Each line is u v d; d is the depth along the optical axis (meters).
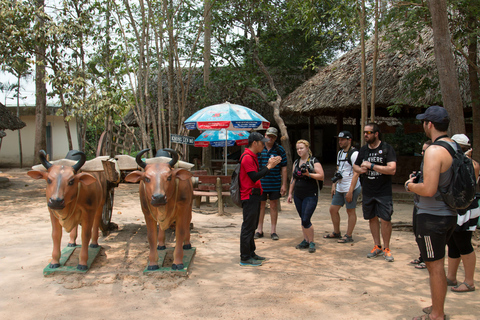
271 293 4.33
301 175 6.03
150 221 4.83
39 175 4.51
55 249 4.91
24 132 22.06
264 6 13.64
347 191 6.38
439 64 6.46
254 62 15.54
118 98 10.88
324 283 4.64
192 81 16.41
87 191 4.78
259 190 5.29
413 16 7.98
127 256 5.56
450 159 3.39
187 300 4.13
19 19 10.88
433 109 3.60
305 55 16.42
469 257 4.30
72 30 11.34
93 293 4.28
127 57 11.02
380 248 5.73
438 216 3.47
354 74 12.05
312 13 9.23
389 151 5.38
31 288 4.39
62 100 11.90
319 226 7.75
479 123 8.82
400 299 4.17
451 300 4.10
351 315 3.79
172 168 4.59
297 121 18.80
